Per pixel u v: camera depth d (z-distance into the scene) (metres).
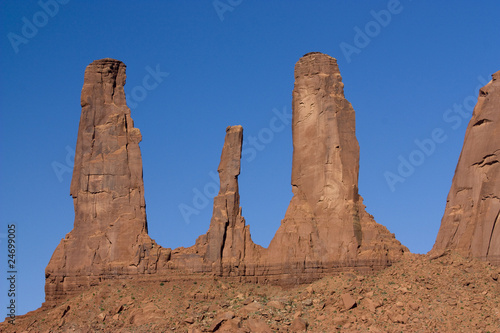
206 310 134.00
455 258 135.50
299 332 126.81
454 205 138.25
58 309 139.00
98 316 136.00
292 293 136.38
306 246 139.12
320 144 141.62
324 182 140.62
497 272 132.62
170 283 140.75
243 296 136.62
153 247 143.12
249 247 141.75
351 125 142.00
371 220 140.50
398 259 137.88
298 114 143.38
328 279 136.25
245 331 127.25
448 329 124.50
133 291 140.12
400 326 125.56
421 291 131.25
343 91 143.62
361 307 129.75
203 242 142.38
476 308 127.44
